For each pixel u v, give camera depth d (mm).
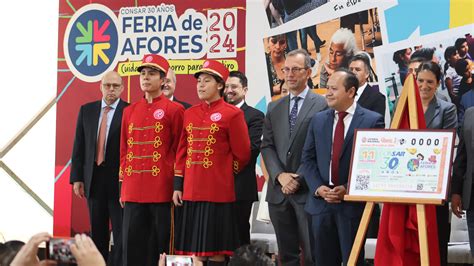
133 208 6355
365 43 7125
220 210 6125
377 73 7066
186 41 7805
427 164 5242
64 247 2793
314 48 7324
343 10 7211
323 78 7273
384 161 5363
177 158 6297
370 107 7031
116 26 8023
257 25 7578
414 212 5410
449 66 6832
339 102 5922
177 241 6230
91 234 7027
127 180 6418
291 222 6668
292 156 6656
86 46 8102
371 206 5375
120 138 6906
